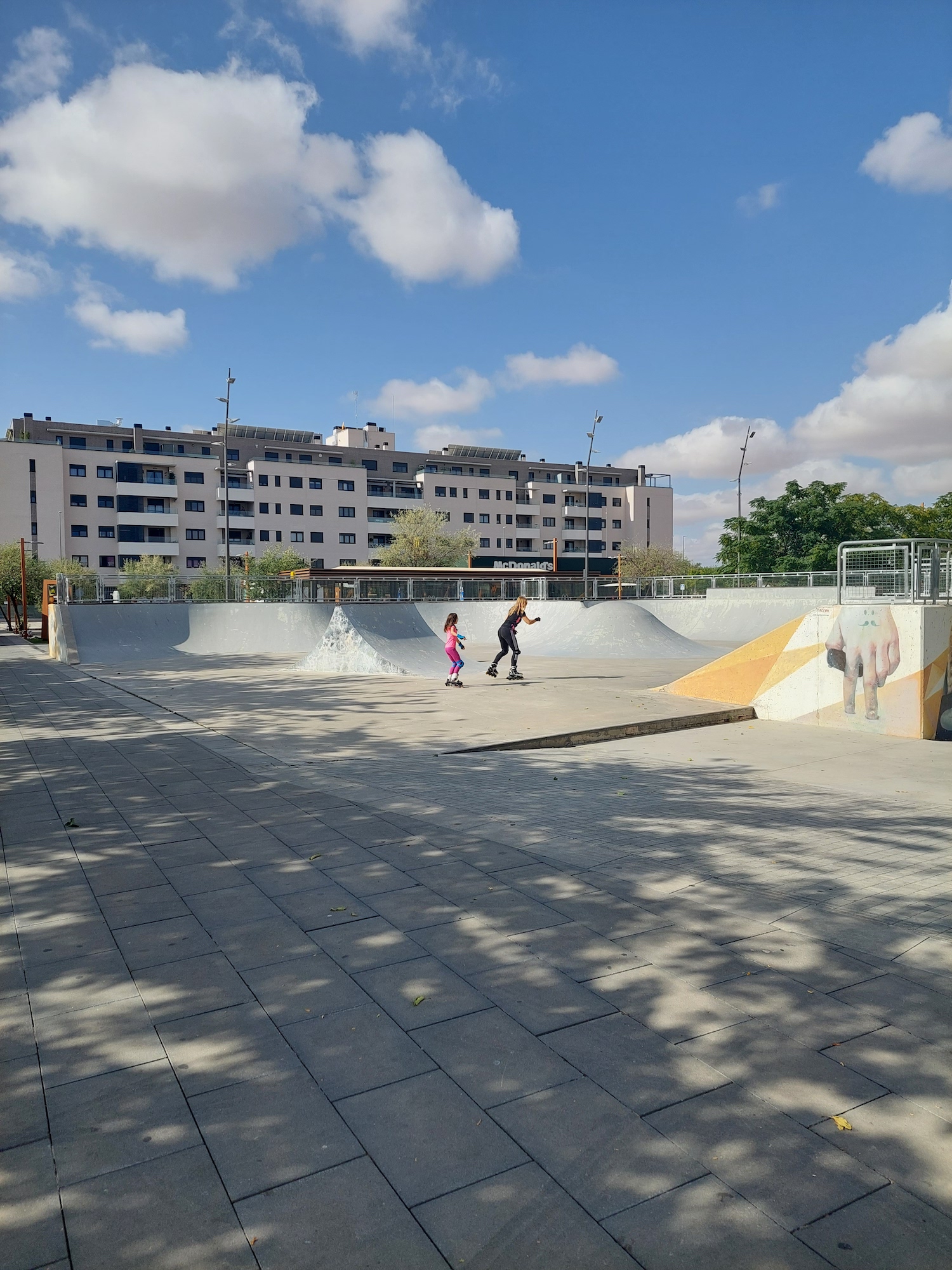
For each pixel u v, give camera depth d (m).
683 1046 2.65
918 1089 2.42
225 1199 1.98
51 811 5.64
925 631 9.09
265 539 69.88
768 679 10.84
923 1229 1.87
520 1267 1.77
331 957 3.32
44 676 16.61
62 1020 2.83
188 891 4.08
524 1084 2.44
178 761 7.40
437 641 21.67
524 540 85.50
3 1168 2.09
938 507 48.84
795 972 3.20
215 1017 2.85
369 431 84.69
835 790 6.51
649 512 92.06
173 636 23.78
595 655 20.53
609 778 6.91
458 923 3.67
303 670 16.78
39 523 60.72
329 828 5.21
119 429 67.50
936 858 4.69
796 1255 1.80
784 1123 2.26
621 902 3.95
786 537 44.31
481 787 6.48
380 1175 2.06
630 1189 2.00
